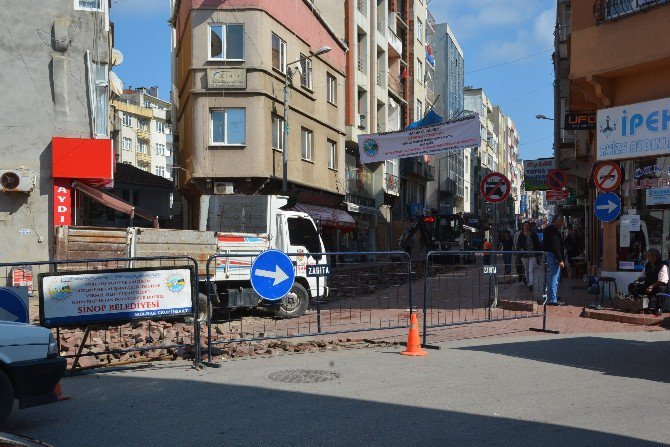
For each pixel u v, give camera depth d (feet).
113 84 74.33
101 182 66.28
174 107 120.57
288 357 30.60
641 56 44.91
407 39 171.83
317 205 107.65
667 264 41.29
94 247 40.57
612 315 41.47
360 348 33.30
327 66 111.96
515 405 21.07
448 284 39.81
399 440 17.44
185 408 21.13
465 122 61.98
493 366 27.76
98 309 25.75
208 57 87.56
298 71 98.53
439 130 63.87
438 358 29.86
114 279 26.09
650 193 47.11
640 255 47.70
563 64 95.09
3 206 61.52
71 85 64.03
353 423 19.11
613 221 48.93
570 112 59.67
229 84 86.63
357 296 39.86
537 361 28.84
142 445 17.38
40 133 62.95
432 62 207.00
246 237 45.57
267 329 39.86
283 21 93.86
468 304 40.75
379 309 39.70
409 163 170.50
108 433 18.53
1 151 62.08
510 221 315.99
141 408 21.26
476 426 18.69
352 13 129.39
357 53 132.67
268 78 89.15
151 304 26.86
